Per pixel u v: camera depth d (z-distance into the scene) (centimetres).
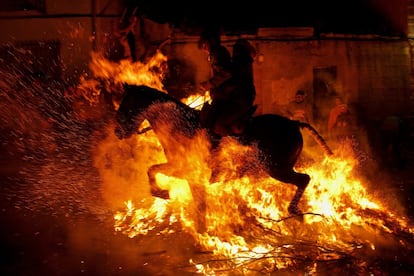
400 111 1533
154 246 809
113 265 740
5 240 828
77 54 1419
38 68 1429
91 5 1407
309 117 1473
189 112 844
